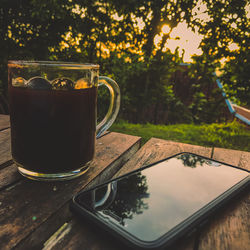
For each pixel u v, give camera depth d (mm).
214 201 527
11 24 3951
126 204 504
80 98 595
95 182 693
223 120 6836
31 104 561
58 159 595
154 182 608
